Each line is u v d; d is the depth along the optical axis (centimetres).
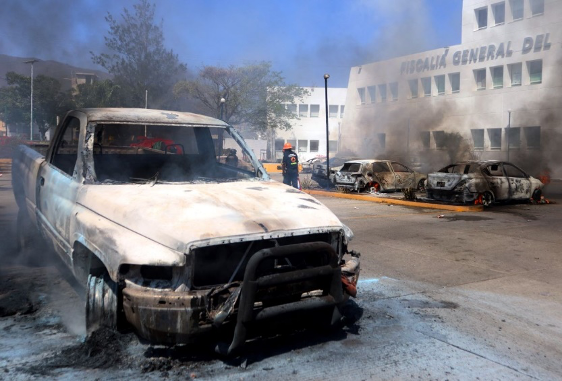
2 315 423
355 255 401
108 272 338
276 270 344
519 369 353
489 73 3731
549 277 600
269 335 388
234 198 384
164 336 312
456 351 380
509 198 1330
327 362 354
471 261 675
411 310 473
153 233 332
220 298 318
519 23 3516
